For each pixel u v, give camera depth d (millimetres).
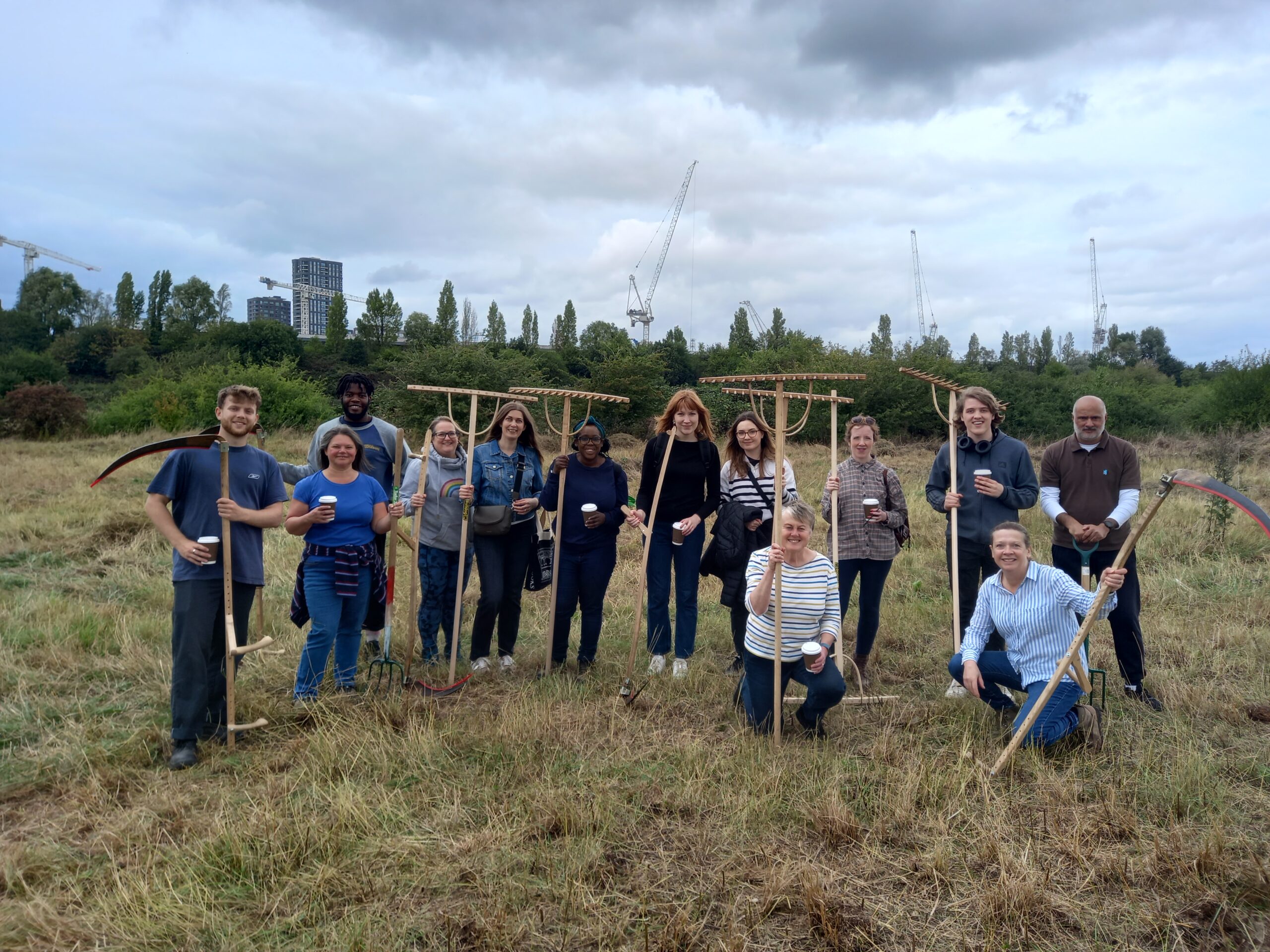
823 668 4355
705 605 7406
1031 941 2902
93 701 4930
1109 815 3639
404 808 3713
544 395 5664
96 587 7590
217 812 3674
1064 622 4383
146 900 2992
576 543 5578
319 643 4902
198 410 24375
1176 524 9906
